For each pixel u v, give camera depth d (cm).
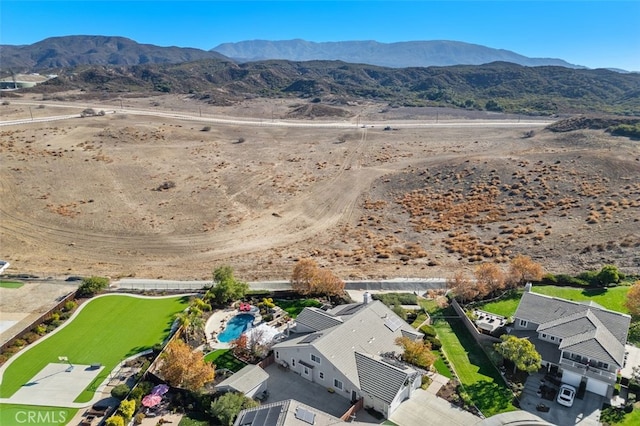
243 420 3159
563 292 5456
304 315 4438
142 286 5841
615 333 4028
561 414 3538
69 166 10669
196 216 8425
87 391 3803
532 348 3875
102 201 8881
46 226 7725
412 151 12812
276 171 11125
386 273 6309
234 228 7969
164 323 4916
